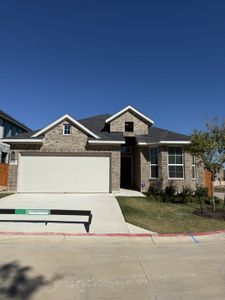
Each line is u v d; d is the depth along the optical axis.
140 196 16.80
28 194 16.81
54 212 9.38
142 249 7.39
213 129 13.12
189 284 5.03
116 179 17.86
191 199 16.48
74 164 17.92
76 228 9.40
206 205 15.45
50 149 17.89
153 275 5.47
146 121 21.78
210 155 13.11
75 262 6.19
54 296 4.48
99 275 5.43
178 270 5.77
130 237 8.65
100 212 11.85
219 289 4.82
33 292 4.61
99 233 8.90
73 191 17.66
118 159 18.03
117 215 11.39
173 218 11.47
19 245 7.52
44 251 7.00
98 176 17.91
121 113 21.67
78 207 12.73
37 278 5.22
